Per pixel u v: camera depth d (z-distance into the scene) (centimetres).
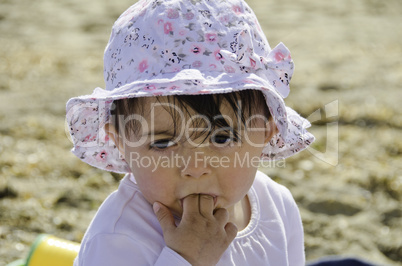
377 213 1290
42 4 3562
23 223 1238
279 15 3344
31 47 2706
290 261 650
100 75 2322
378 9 3519
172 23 535
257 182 638
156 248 543
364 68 2359
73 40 2848
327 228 1232
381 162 1533
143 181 542
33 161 1527
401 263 1131
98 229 543
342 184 1412
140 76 538
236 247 586
